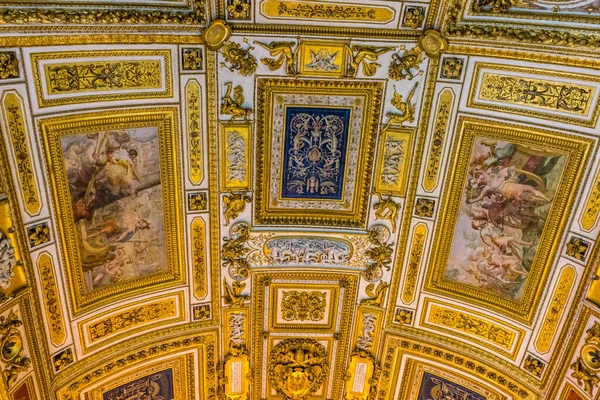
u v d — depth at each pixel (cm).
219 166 1396
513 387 1570
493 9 1180
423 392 1736
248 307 1623
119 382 1594
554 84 1223
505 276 1473
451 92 1304
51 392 1438
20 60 1103
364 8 1202
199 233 1477
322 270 1577
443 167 1395
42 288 1334
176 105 1295
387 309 1625
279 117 1362
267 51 1265
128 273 1462
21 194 1209
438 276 1543
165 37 1198
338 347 1719
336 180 1456
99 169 1296
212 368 1697
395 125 1363
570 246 1352
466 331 1590
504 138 1322
